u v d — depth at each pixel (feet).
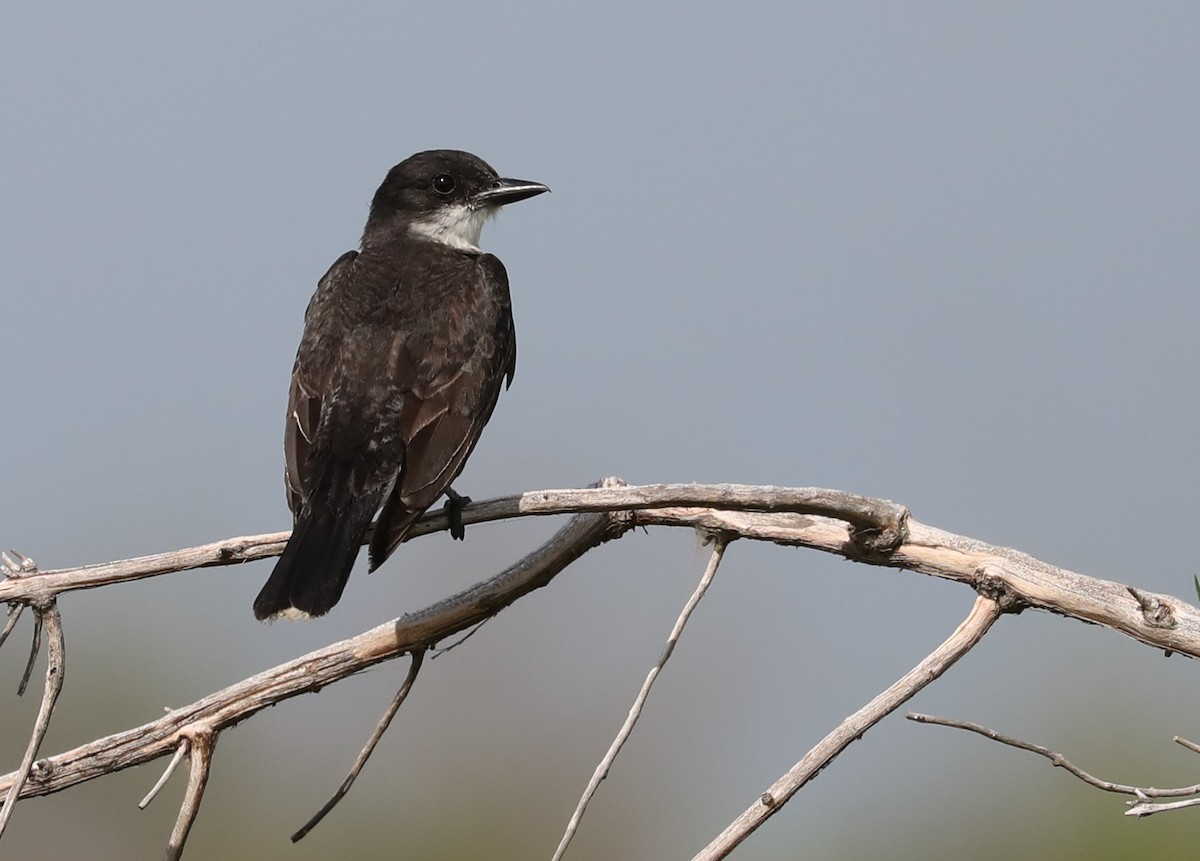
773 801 25.70
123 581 28.09
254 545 31.53
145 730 27.43
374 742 28.45
